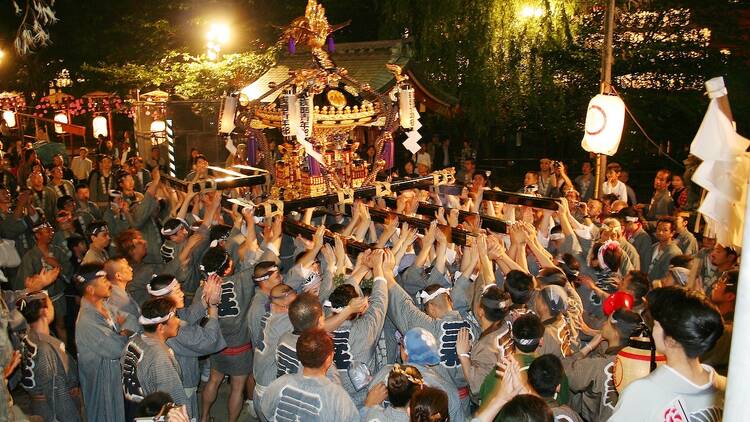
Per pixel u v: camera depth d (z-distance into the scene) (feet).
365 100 29.55
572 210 32.73
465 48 57.31
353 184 29.58
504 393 13.43
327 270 21.75
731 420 7.41
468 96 58.08
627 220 32.40
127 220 33.55
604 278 25.00
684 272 24.14
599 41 66.54
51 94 78.48
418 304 22.68
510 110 63.41
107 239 28.60
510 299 18.44
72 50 64.08
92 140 91.30
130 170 47.91
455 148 76.79
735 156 14.28
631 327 16.65
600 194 41.68
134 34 60.54
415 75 41.06
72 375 20.38
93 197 46.34
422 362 16.19
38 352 19.24
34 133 90.07
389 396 14.16
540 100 61.57
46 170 50.62
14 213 33.50
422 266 22.74
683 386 10.74
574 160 75.61
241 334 23.30
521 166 78.84
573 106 67.56
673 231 31.37
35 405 19.42
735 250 24.06
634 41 67.00
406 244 23.53
